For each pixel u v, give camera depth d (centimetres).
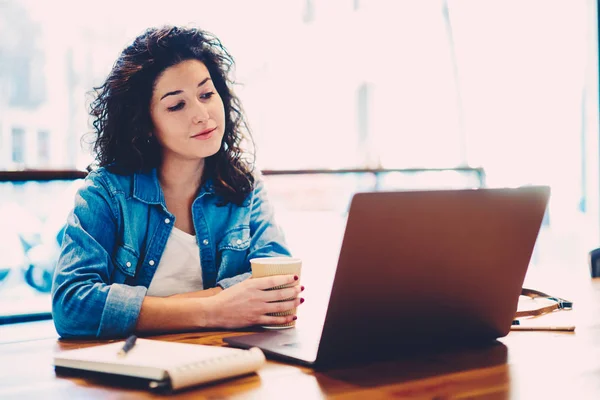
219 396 79
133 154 148
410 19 568
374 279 89
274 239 162
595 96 482
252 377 87
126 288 121
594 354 101
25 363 98
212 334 117
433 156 568
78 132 520
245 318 119
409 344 99
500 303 105
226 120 160
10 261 363
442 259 94
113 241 144
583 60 486
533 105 512
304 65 556
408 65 572
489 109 537
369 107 578
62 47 509
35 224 363
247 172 162
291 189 502
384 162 575
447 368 92
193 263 154
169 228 151
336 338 90
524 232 102
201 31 156
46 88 518
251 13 523
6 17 505
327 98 566
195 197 156
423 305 96
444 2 557
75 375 90
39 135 520
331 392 81
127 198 146
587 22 482
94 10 495
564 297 152
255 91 539
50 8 507
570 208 495
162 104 143
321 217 496
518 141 521
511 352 102
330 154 568
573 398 79
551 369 92
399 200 87
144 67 144
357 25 571
